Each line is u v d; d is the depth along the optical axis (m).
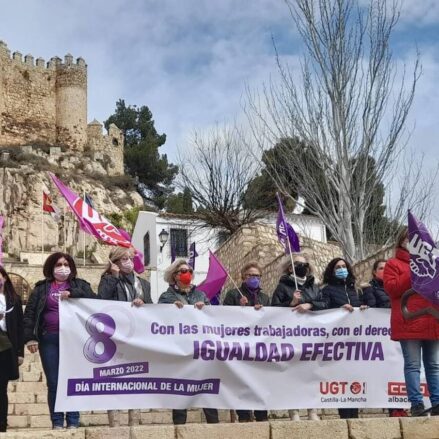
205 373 7.91
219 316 8.07
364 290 9.38
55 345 7.70
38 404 11.09
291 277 8.96
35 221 51.31
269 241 22.16
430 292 7.41
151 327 7.82
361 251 17.14
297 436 6.85
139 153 65.00
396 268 7.69
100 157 61.62
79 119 63.19
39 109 62.78
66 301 7.61
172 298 8.41
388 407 8.35
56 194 52.78
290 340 8.22
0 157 54.75
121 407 7.57
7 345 7.59
